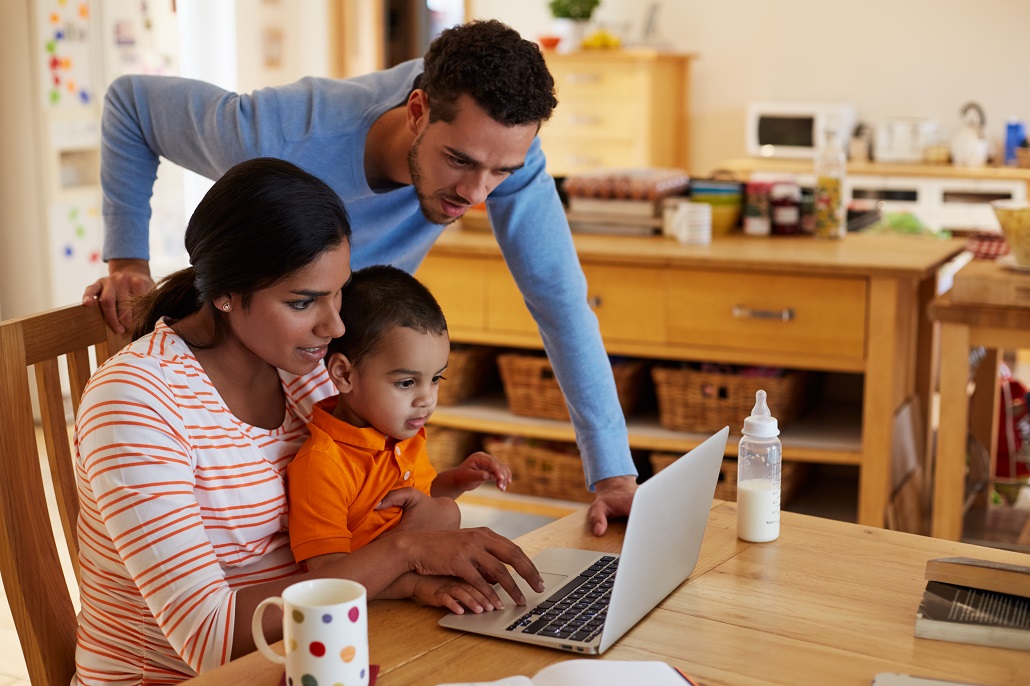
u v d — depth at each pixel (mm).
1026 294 2545
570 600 1202
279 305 1228
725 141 6371
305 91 1713
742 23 6230
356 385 1381
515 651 1088
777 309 2900
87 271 4688
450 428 3365
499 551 1222
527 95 1420
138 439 1177
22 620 1357
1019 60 5742
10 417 1371
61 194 4520
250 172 1218
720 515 1514
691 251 3010
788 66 6188
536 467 3234
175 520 1166
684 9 6324
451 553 1204
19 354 1397
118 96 1779
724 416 3033
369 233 1795
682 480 1141
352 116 1686
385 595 1209
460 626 1132
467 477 1558
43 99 4395
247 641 1134
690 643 1106
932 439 3422
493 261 3205
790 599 1220
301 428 1398
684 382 3055
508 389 3258
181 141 1734
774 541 1408
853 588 1252
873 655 1085
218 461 1259
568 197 3494
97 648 1328
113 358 1273
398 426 1390
